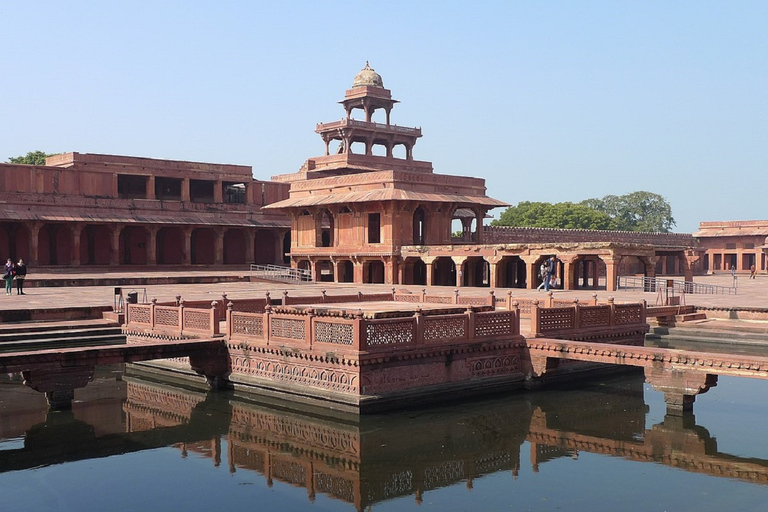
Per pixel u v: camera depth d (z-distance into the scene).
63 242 46.12
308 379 13.40
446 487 9.91
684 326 24.48
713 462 10.96
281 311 15.27
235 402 14.26
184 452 11.50
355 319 12.50
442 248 37.41
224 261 53.41
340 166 54.09
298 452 11.43
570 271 32.91
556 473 10.49
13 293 29.36
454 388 13.98
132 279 35.88
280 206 45.44
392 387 13.02
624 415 13.59
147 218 46.69
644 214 105.50
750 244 66.81
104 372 17.80
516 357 15.16
